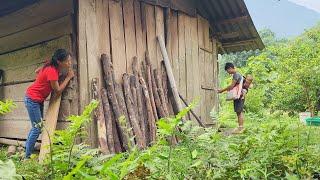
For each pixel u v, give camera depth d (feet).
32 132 17.95
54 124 18.51
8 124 24.93
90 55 19.86
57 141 8.64
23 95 23.34
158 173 9.29
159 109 23.31
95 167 7.92
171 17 26.32
